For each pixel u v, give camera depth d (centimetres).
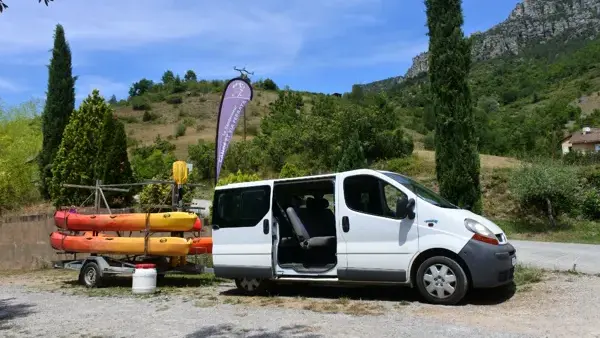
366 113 3186
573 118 8038
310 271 797
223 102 1220
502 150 4284
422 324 598
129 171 1683
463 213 724
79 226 1077
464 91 1116
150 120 8369
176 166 1077
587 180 1927
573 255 1180
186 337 592
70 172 1667
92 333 632
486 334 545
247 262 848
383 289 847
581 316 608
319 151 3200
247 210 865
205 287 995
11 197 1988
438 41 1129
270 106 7869
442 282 695
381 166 2780
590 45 13138
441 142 1125
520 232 1720
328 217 884
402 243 721
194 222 991
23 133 2134
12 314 781
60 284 1109
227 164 3272
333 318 653
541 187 1772
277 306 755
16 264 1466
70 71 2077
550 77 12094
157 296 898
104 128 1650
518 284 806
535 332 548
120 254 1041
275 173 3222
